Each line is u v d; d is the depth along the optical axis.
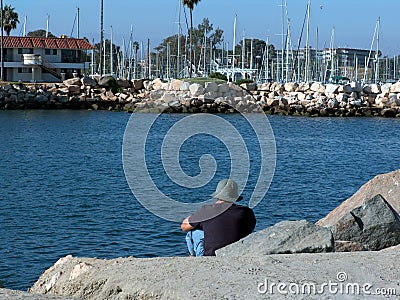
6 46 87.12
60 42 90.50
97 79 78.69
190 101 46.19
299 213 21.86
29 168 32.78
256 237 8.92
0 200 23.52
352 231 9.75
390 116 75.81
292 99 75.12
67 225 19.31
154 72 126.06
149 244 17.09
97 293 7.75
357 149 45.56
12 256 16.03
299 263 7.90
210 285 7.01
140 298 7.15
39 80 87.62
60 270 8.54
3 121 62.66
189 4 90.31
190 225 9.53
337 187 28.06
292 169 33.12
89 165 34.03
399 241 9.82
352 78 135.00
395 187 12.23
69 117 67.44
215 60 110.06
